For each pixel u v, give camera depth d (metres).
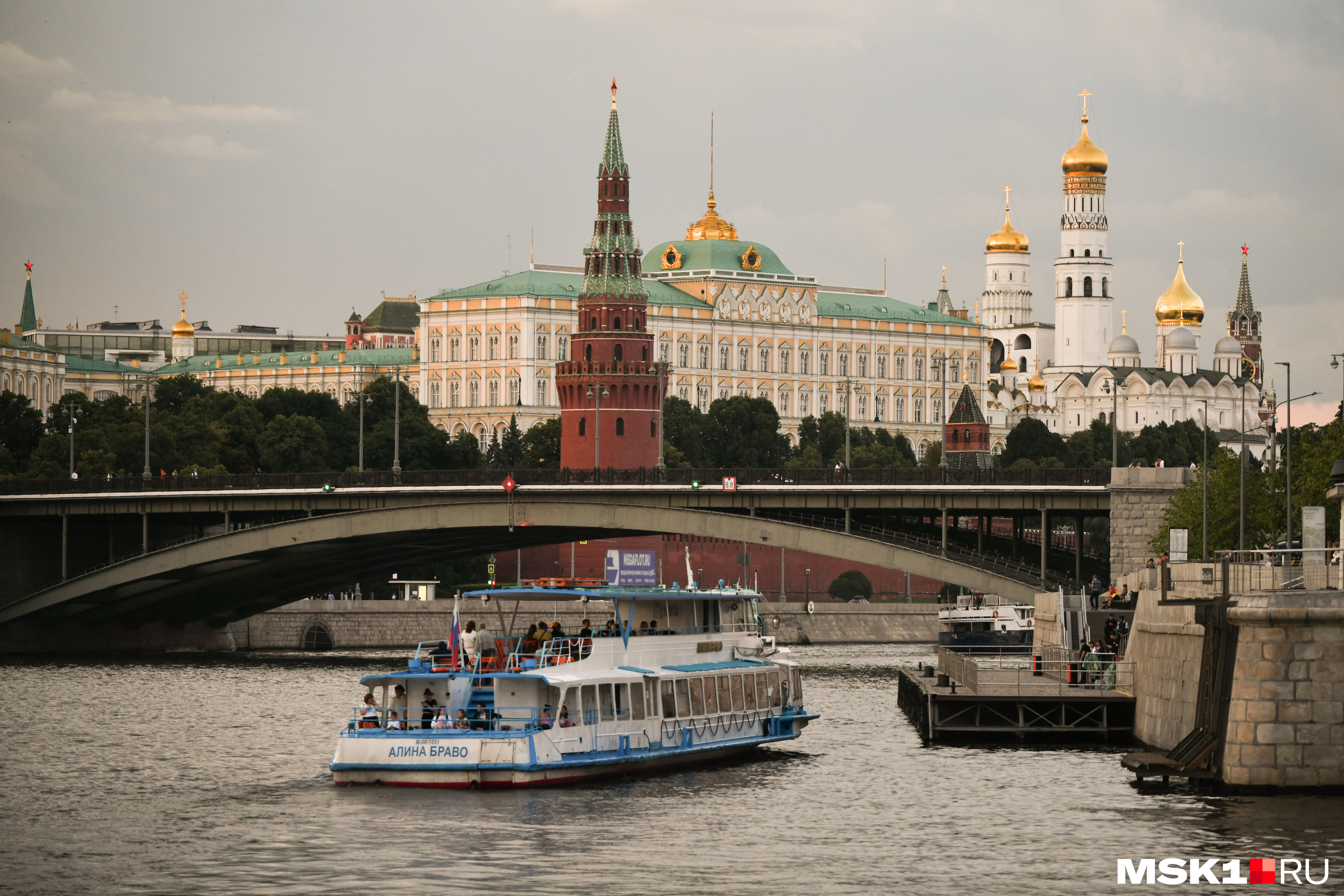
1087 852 78.06
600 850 79.75
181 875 76.88
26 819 89.69
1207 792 82.88
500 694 94.81
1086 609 133.00
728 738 104.38
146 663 185.88
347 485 186.88
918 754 106.81
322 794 93.31
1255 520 149.12
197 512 194.25
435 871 76.19
